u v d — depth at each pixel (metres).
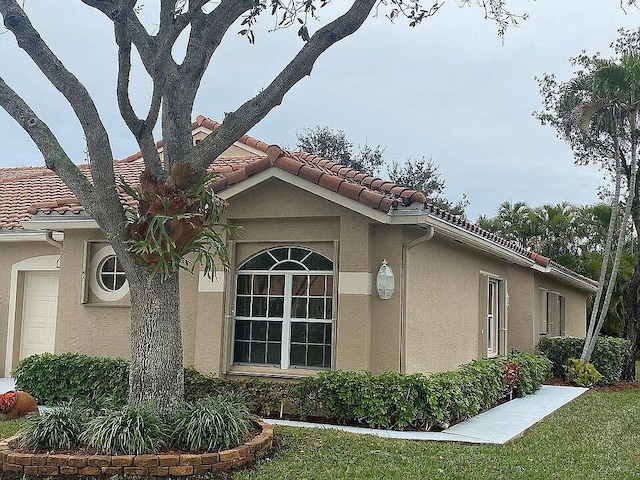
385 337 10.89
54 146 8.34
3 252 15.38
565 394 15.63
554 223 34.66
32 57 8.13
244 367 11.50
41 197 16.70
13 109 8.27
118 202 8.32
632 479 7.82
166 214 7.86
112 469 7.05
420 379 10.15
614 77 17.23
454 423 10.95
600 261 30.48
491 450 8.88
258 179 11.05
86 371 11.77
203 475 7.20
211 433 7.60
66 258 13.20
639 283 20.58
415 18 9.60
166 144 8.54
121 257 8.26
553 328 22.83
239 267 11.80
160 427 7.61
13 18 8.07
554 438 10.23
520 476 7.56
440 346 12.65
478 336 15.13
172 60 8.69
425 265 11.97
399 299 10.88
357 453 8.25
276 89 8.39
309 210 11.15
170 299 8.23
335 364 10.88
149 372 8.09
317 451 8.28
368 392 10.13
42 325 15.15
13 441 7.80
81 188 8.30
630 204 18.47
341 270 10.93
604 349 18.64
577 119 18.19
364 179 11.90
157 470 7.08
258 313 11.61
